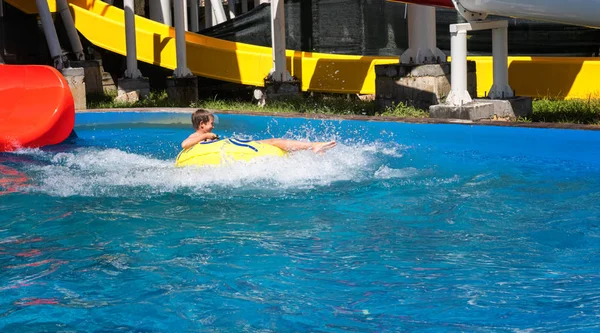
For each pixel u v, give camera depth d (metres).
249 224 5.28
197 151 7.03
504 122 8.41
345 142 8.50
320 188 6.34
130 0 14.77
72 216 5.64
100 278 4.16
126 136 10.07
